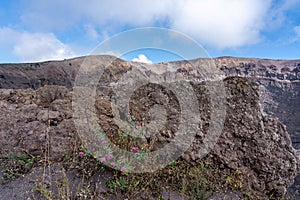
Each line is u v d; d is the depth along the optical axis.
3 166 2.24
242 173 2.47
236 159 2.54
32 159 2.28
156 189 2.09
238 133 2.65
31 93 3.84
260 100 2.96
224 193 2.22
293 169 2.60
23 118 2.97
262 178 2.49
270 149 2.57
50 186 1.91
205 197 2.04
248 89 2.88
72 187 1.93
